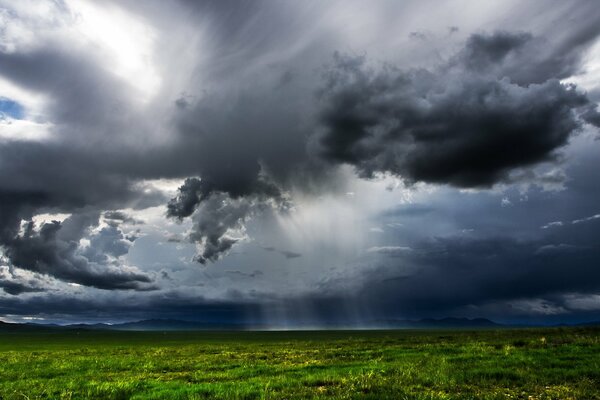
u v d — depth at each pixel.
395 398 13.26
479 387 15.23
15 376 22.88
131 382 18.23
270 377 19.08
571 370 17.11
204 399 14.16
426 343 38.50
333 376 17.80
